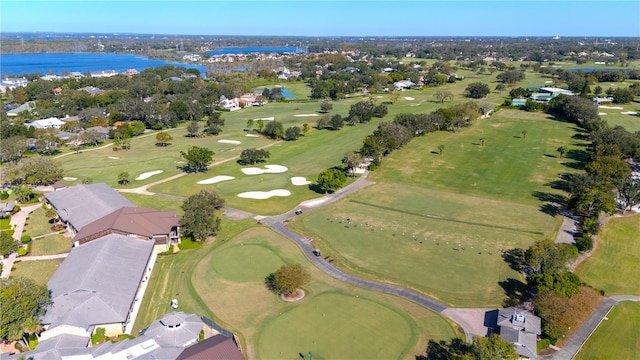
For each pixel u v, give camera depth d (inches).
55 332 1936.5
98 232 2726.4
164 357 1765.5
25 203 3678.6
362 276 2508.6
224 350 1769.2
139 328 2055.9
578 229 3046.3
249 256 2736.2
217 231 2982.3
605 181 3410.4
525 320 1934.1
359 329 2038.6
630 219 3201.3
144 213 2987.2
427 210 3430.1
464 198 3673.7
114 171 4475.9
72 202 3321.9
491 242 2893.7
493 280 2449.6
